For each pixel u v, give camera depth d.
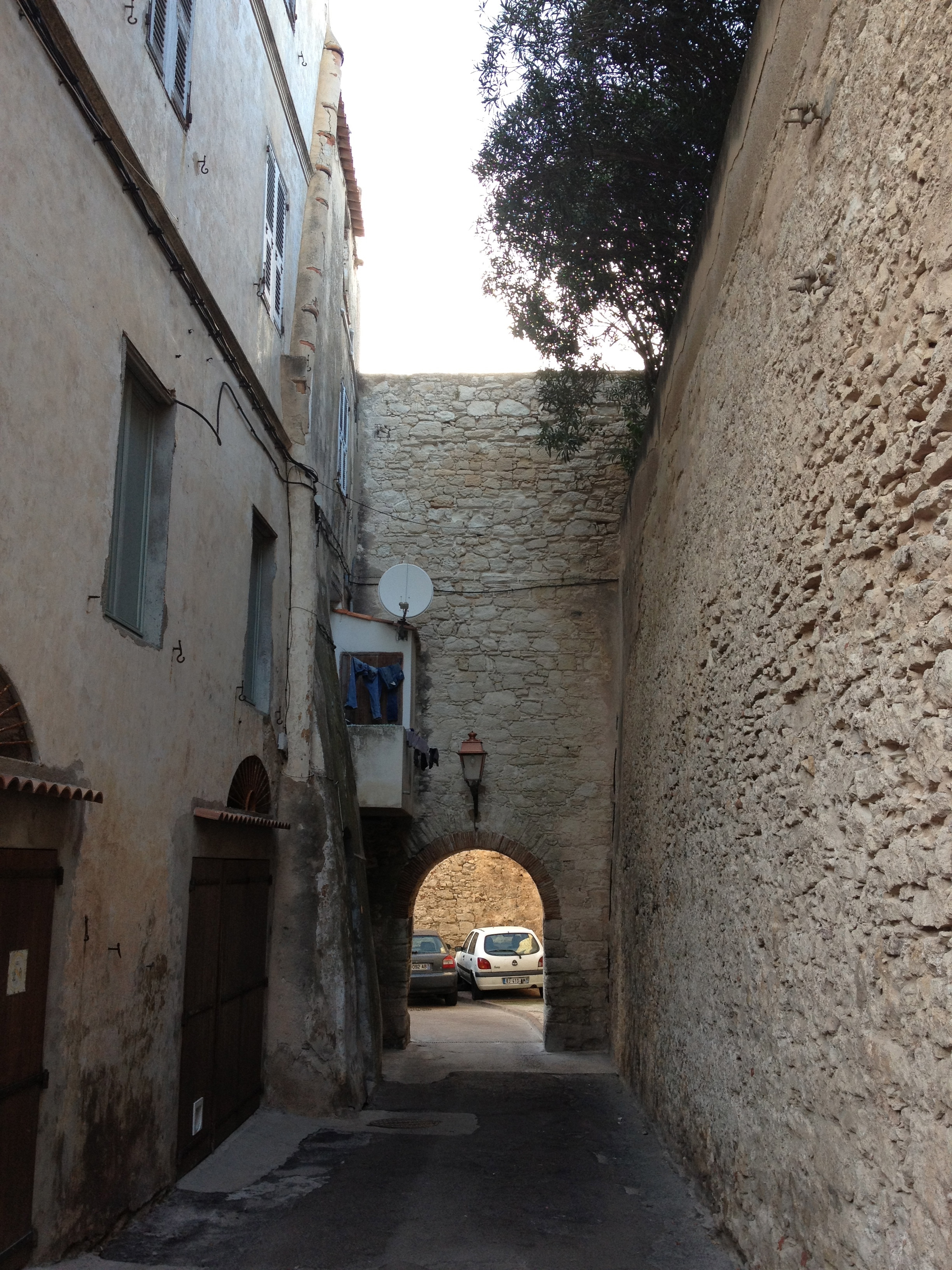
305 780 8.62
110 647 4.77
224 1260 4.60
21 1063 3.86
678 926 7.04
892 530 3.17
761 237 5.04
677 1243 5.15
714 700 5.97
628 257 9.70
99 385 4.63
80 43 4.45
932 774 2.85
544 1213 5.59
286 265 9.27
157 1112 5.35
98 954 4.59
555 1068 11.20
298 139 9.62
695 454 6.85
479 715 13.49
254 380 7.53
